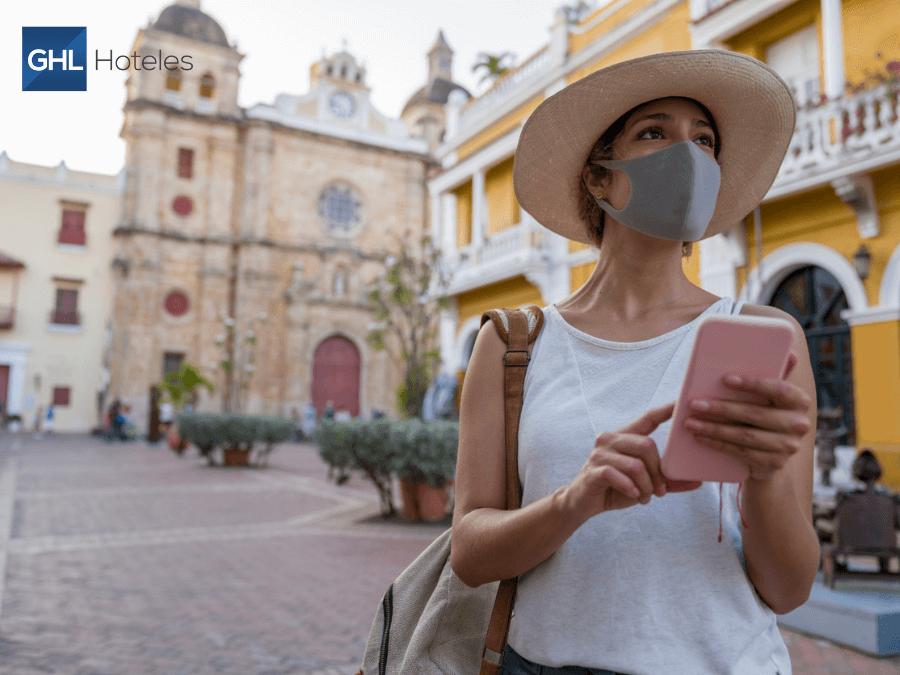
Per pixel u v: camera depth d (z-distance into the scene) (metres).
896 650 4.34
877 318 8.82
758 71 1.28
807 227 9.78
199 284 34.28
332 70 39.19
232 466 17.95
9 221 33.38
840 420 9.37
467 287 17.03
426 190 40.12
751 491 0.99
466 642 1.33
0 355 32.53
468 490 1.23
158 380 32.91
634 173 1.24
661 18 12.25
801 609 4.85
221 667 4.16
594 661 1.08
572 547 1.14
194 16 35.47
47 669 4.05
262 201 35.56
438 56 50.38
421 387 12.64
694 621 1.07
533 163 1.44
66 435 32.16
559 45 14.98
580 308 1.35
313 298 35.88
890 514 5.03
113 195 35.12
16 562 6.77
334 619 5.15
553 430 1.17
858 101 8.78
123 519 9.41
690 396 0.88
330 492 12.77
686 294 1.30
